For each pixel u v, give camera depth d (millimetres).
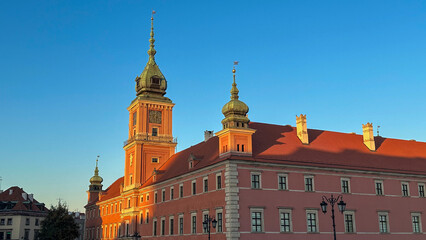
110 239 103750
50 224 96062
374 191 67500
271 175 60531
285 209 59750
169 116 93688
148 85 94188
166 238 73688
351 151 71625
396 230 67188
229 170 57969
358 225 64312
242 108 62594
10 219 115500
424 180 72625
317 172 63875
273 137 67625
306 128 69438
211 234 60188
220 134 62531
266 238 57344
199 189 65500
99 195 119938
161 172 83375
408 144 81875
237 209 56688
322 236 61125
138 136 89375
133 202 87750
